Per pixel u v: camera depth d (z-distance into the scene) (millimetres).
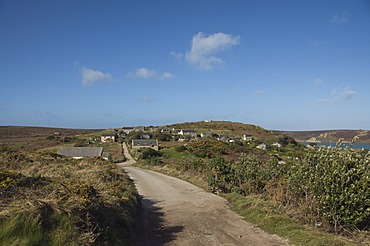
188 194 15039
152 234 7957
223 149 56969
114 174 16328
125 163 52969
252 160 16094
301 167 8852
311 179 8086
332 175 7430
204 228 8508
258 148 70688
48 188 7324
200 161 26391
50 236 4762
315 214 7988
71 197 6285
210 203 12336
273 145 79562
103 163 27109
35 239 4531
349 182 7320
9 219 4617
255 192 13453
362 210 7000
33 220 4742
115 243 5938
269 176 13953
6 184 6891
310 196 8148
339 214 7230
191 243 7133
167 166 31672
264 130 136000
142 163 43062
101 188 9602
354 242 6652
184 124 152750
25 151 25141
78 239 5004
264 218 8867
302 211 8422
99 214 6277
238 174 15734
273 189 11305
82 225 5445
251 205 10664
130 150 72688
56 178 10188
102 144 88562
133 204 10117
